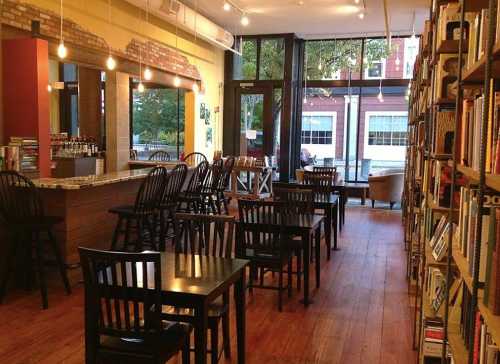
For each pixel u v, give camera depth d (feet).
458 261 6.32
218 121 36.52
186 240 11.16
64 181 15.06
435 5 10.57
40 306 13.16
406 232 20.90
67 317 12.42
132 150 32.91
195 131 32.71
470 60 6.35
